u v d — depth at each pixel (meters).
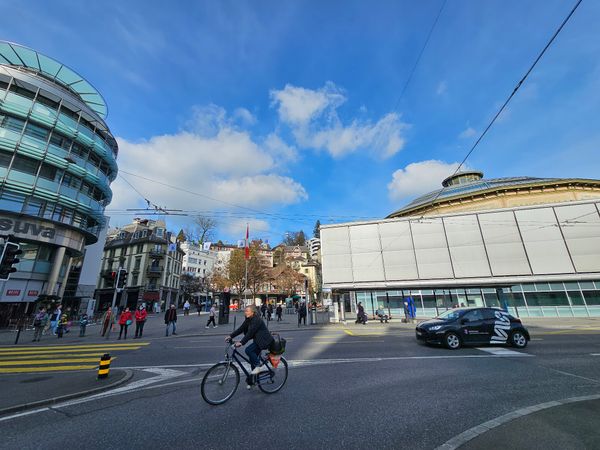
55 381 6.56
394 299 28.36
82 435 3.91
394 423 4.13
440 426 4.00
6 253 10.25
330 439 3.67
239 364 5.48
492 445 3.39
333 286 30.30
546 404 4.70
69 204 24.70
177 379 6.87
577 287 24.86
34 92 24.12
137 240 48.66
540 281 25.61
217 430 3.99
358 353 9.60
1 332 18.47
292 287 60.28
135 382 6.66
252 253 45.44
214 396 5.09
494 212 28.23
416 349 10.11
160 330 19.03
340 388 5.84
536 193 33.66
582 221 26.19
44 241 23.16
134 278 46.94
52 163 23.59
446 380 6.28
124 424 4.26
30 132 23.05
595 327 16.02
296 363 8.27
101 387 6.02
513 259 26.73
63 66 25.98
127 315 15.34
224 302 23.11
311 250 101.12
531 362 7.84
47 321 17.95
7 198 21.33
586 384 5.81
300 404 4.96
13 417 4.59
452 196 36.38
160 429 4.05
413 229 29.84
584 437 3.52
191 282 63.75
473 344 10.67
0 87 22.72
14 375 7.33
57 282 25.02
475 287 26.75
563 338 12.00
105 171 30.09
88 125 27.88
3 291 21.05
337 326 20.20
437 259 28.48
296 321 25.36
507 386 5.80
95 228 28.86
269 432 3.90
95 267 34.41
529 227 27.12
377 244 30.41
